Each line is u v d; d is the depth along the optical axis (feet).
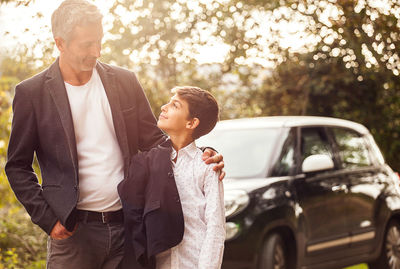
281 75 37.78
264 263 17.89
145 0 25.12
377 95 37.73
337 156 22.25
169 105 10.37
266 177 19.07
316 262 20.03
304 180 19.94
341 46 32.12
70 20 9.75
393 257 23.97
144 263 9.85
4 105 23.95
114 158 10.61
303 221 19.29
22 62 19.08
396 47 23.43
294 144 20.58
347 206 21.48
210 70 31.12
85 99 10.48
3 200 24.84
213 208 9.89
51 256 10.80
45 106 10.29
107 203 10.52
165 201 9.77
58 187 10.28
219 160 10.27
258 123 21.50
